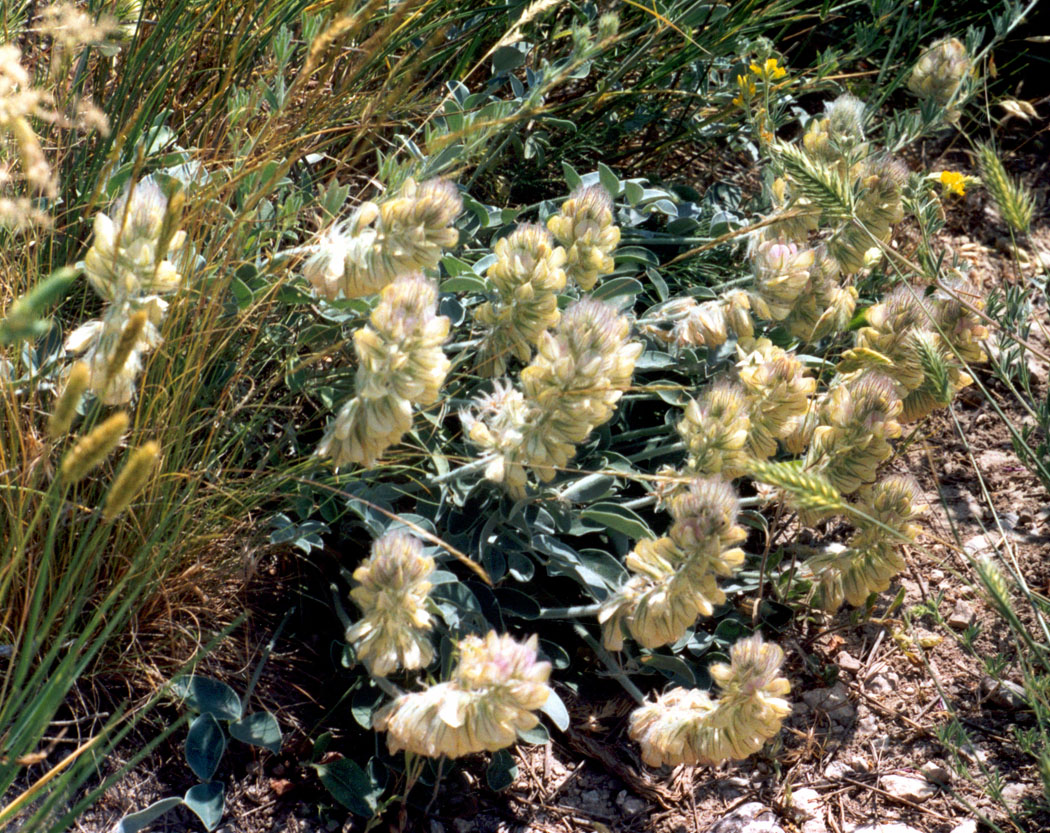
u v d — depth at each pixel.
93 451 1.08
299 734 2.10
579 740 2.23
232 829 1.95
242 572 2.11
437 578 1.99
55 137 2.30
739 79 2.85
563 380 1.76
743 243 2.87
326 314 2.13
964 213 3.81
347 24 1.68
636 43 3.19
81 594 1.51
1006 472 2.96
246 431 2.06
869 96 3.44
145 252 1.58
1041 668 2.42
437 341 1.68
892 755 2.26
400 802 2.03
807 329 2.39
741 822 2.11
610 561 2.18
